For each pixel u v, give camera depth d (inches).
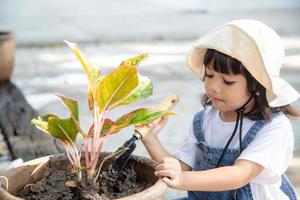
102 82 49.9
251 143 60.0
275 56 56.1
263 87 58.4
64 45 254.4
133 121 53.1
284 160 61.3
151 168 55.7
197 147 66.2
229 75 56.8
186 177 53.9
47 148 106.7
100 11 382.9
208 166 63.4
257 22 58.5
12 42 171.8
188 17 348.2
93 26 314.3
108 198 51.9
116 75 49.3
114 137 122.3
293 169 105.0
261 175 59.7
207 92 59.4
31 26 316.2
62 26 315.3
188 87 171.9
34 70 200.5
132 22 329.7
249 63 55.2
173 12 374.6
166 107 62.2
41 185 55.1
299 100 150.9
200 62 62.9
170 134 126.4
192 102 153.8
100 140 53.4
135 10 387.5
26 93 165.5
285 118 61.4
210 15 354.6
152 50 239.8
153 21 332.2
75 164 53.1
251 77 57.2
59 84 177.8
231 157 61.5
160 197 51.5
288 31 279.4
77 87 173.5
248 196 61.1
